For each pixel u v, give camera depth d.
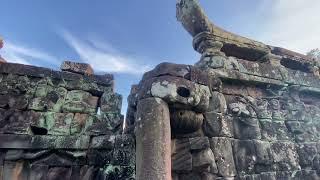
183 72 4.18
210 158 4.21
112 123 5.27
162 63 4.18
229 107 4.95
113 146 4.86
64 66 5.59
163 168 3.50
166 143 3.68
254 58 6.02
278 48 6.18
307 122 5.64
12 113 4.88
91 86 5.50
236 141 4.69
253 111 5.13
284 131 5.27
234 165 4.44
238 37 5.63
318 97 6.27
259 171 4.64
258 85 5.43
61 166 4.79
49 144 4.79
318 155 5.34
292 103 5.71
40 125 4.93
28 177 4.62
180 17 5.59
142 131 3.75
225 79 5.07
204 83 4.36
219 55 5.22
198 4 5.29
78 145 4.93
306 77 6.07
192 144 4.28
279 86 5.60
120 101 5.52
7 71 5.14
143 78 4.32
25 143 4.69
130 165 4.59
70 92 5.36
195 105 4.06
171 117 4.06
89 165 4.86
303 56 6.46
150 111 3.82
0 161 4.58
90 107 5.38
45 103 5.11
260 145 4.84
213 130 4.50
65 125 5.07
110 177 4.55
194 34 5.55
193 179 4.11
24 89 5.10
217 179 4.17
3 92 5.00
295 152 5.15
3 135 4.66
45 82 5.27
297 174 4.93
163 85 3.91
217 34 5.38
